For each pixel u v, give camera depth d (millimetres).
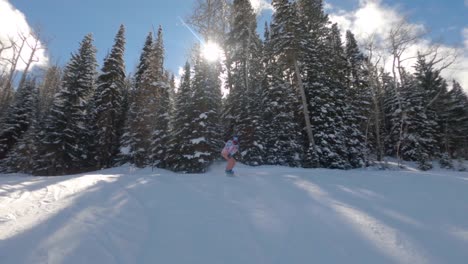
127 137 23859
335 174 7758
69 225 3629
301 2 24953
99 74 26375
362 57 27188
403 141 29578
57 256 2863
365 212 4332
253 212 4402
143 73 26125
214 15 25016
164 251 3135
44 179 6305
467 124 36219
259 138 20156
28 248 2971
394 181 6691
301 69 22828
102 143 23766
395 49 22906
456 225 3732
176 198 5109
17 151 24484
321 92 21891
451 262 2795
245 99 21625
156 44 26719
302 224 3896
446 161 27812
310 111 22203
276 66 22359
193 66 21719
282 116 20922
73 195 4988
